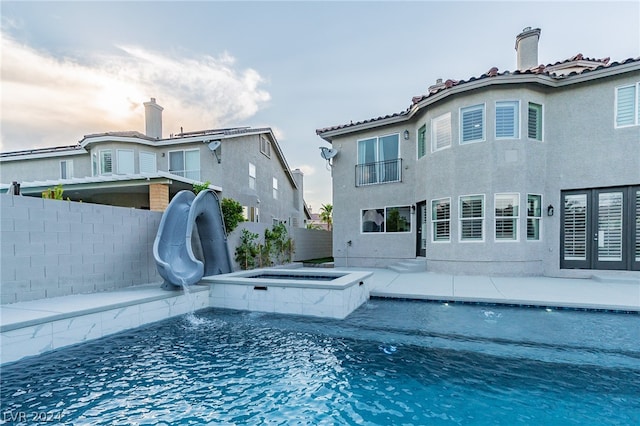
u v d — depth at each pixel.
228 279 8.08
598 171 10.39
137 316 6.25
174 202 8.72
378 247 14.59
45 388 3.89
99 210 7.48
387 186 14.44
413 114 13.18
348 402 3.61
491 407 3.47
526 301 7.33
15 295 5.87
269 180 23.39
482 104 10.95
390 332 5.97
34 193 15.26
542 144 10.98
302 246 20.61
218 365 4.59
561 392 3.78
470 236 11.13
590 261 10.49
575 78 10.48
